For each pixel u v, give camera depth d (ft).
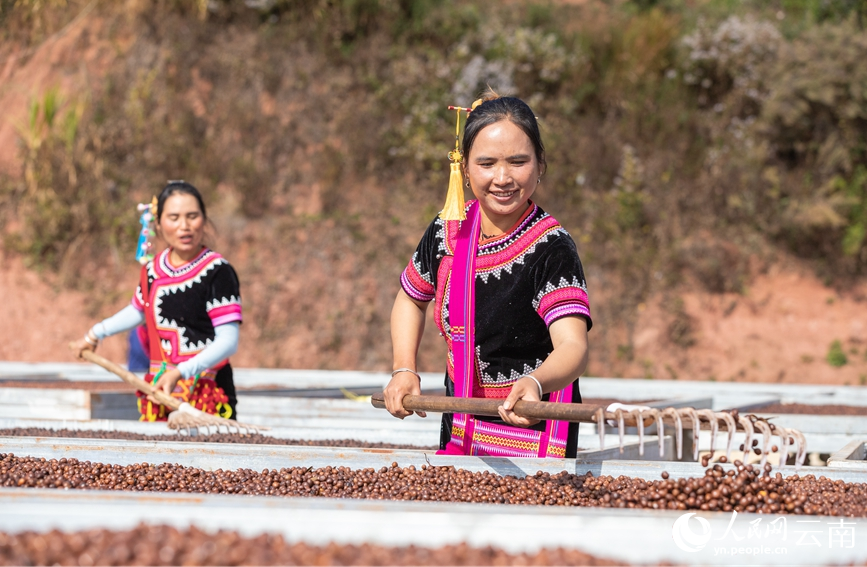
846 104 75.92
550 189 74.49
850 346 69.92
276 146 75.10
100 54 78.48
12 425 24.91
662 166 76.33
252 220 71.31
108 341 65.92
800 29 84.38
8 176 73.82
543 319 16.10
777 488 13.98
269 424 29.71
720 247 73.00
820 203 73.56
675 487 14.06
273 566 8.93
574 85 79.56
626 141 77.66
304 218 71.92
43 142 72.23
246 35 79.56
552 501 14.52
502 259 16.34
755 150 77.15
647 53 81.41
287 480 15.56
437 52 79.20
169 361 25.90
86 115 74.64
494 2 87.45
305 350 66.80
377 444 24.91
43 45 80.18
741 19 83.92
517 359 16.78
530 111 16.10
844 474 15.83
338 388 41.60
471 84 76.28
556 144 75.61
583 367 14.83
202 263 25.62
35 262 69.51
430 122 75.51
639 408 12.35
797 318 71.05
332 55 78.84
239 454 16.89
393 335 17.66
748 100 80.02
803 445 12.03
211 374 25.80
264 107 76.69
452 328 16.96
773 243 74.54
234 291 25.66
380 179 74.74
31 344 65.82
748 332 70.03
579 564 9.45
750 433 11.87
